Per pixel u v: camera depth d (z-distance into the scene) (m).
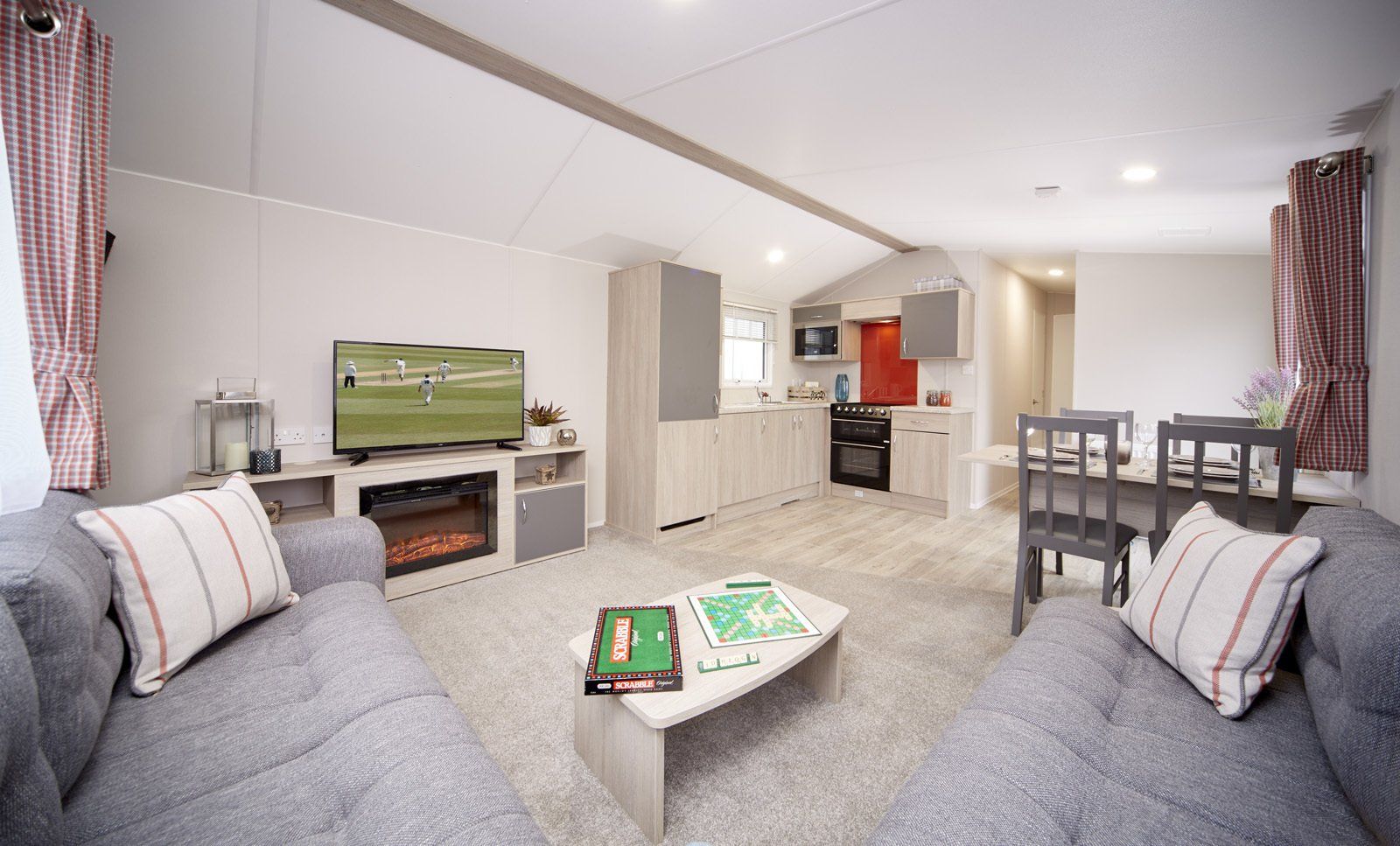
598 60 2.12
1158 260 4.55
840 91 2.25
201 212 2.58
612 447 4.29
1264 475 2.37
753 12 1.77
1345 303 2.12
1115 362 4.68
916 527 4.48
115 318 2.39
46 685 0.92
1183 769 1.05
